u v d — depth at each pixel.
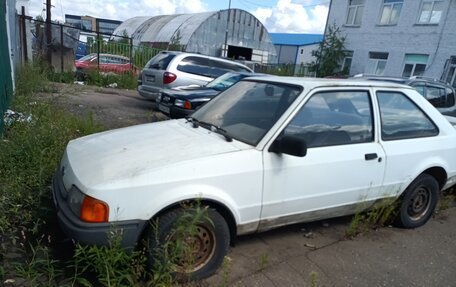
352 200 3.55
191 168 2.63
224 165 2.75
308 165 3.14
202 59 10.01
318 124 3.29
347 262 3.29
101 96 11.74
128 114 8.89
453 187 5.20
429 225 4.29
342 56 23.88
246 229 3.02
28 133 4.41
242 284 2.82
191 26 30.64
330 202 3.39
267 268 3.07
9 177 3.62
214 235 2.79
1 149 3.97
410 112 3.98
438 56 19.14
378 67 22.25
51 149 4.20
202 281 2.77
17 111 5.98
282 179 3.02
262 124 3.16
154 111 9.80
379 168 3.59
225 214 2.89
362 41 22.78
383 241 3.76
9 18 7.73
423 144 3.93
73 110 8.31
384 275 3.14
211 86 8.34
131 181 2.46
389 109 3.81
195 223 2.53
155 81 9.84
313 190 3.23
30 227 3.20
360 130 3.55
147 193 2.48
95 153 2.87
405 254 3.53
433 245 3.78
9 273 2.61
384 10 21.66
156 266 2.54
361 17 22.89
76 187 2.54
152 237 2.55
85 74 15.32
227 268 2.74
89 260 2.56
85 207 2.40
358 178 3.47
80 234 2.37
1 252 2.82
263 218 3.05
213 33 31.75
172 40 29.98
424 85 8.39
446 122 4.28
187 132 3.27
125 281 2.52
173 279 2.64
